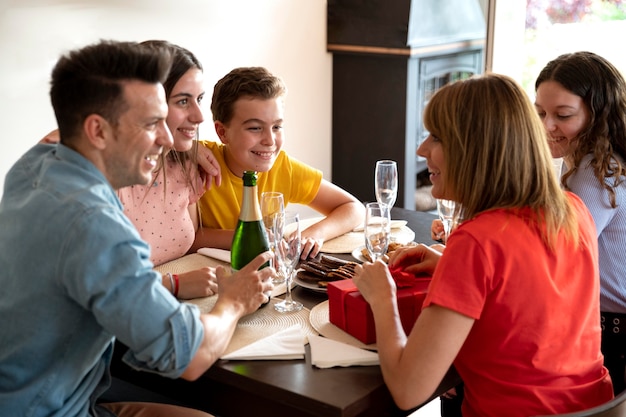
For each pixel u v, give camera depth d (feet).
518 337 4.67
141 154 4.73
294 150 14.39
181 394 5.46
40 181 4.63
